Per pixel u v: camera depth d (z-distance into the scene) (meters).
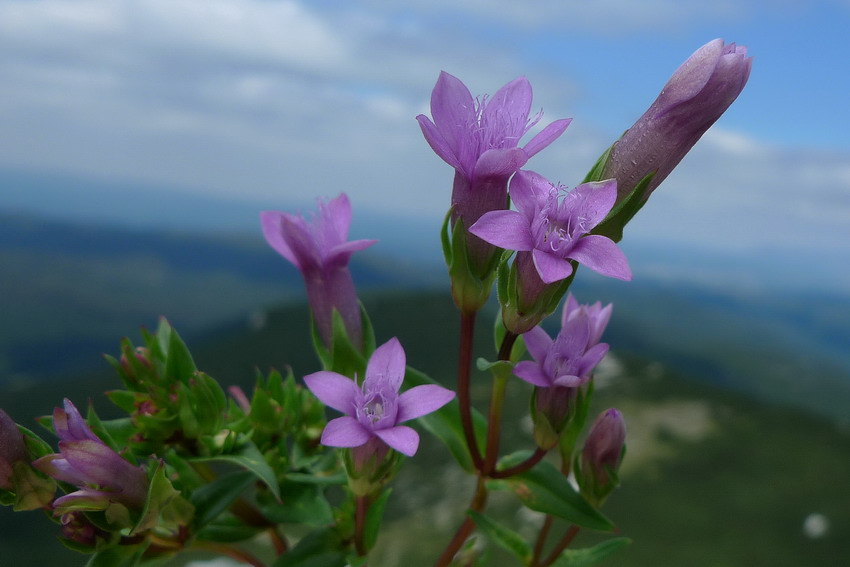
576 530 0.14
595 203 0.11
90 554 0.13
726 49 0.11
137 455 0.14
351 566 0.13
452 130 0.12
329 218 0.15
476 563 0.16
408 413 0.11
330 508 0.14
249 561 0.14
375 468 0.12
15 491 0.12
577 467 0.14
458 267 0.12
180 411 0.13
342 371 0.13
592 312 0.13
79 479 0.12
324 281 0.14
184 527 0.13
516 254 0.11
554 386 0.12
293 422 0.15
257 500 0.14
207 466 0.14
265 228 0.15
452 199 0.12
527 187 0.11
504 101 0.12
